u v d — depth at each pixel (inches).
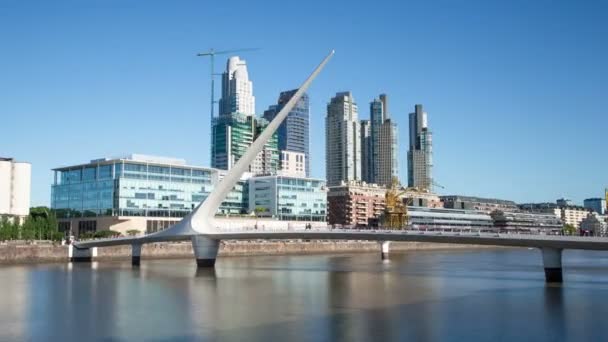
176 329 1761.8
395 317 1950.1
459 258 6013.8
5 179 5984.3
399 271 3929.6
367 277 3422.7
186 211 7514.8
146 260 5275.6
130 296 2534.5
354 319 1911.9
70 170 7490.2
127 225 6929.1
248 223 7298.2
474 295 2514.8
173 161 7657.5
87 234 6117.1
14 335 1702.8
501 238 3164.4
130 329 1770.4
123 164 6963.6
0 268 4131.4
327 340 1596.9
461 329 1748.3
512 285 2913.4
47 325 1844.2
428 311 2071.9
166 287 2878.9
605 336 1663.4
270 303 2293.3
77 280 3228.3
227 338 1631.4
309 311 2082.9
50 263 4736.7
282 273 3740.2
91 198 7185.0
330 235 3809.1
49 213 6205.7
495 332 1711.4
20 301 2378.2
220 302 2330.2
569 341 1600.6
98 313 2066.9
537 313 2026.3
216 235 4163.4
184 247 5826.8
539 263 4970.5
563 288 2768.2
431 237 3425.2
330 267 4389.8
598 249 3019.2
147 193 7150.6
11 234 5408.5
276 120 4330.7
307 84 4446.4
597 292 2608.3
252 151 4345.5
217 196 4308.6
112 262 4963.1
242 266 4490.7
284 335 1662.2
